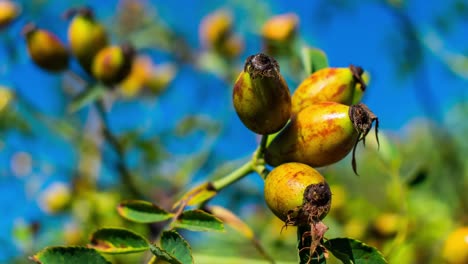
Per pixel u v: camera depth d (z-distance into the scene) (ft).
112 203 1.39
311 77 1.04
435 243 1.33
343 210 1.38
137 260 1.24
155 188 1.44
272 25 1.46
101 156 1.40
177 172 1.47
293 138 1.00
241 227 1.10
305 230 0.96
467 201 1.40
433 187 1.41
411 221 1.32
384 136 1.21
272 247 1.33
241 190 1.44
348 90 1.03
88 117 1.49
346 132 0.99
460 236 1.20
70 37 1.32
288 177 0.95
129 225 1.25
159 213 1.00
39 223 1.40
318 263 0.94
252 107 0.99
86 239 1.38
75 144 1.48
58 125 1.49
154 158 1.46
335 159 1.00
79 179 1.45
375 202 1.42
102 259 0.93
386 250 1.25
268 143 1.03
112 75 1.32
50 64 1.35
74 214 1.42
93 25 1.32
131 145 1.44
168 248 0.93
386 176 1.43
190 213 0.98
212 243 1.31
